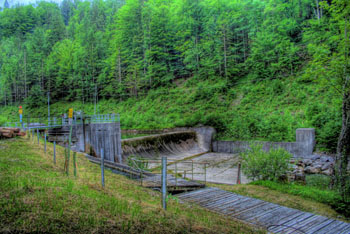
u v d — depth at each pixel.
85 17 103.00
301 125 32.25
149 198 8.73
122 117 51.69
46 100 74.06
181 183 12.30
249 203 10.22
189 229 5.89
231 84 49.12
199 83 53.38
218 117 39.19
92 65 72.75
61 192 6.12
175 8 73.69
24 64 81.50
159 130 42.00
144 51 67.44
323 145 28.06
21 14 114.44
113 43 74.75
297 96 39.06
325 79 16.77
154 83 59.25
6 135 17.73
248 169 15.89
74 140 24.97
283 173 14.68
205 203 9.97
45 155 13.42
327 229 8.02
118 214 5.53
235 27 61.00
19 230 4.12
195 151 34.84
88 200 5.98
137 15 73.19
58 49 86.19
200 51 58.50
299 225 8.23
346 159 13.93
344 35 16.70
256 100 42.72
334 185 14.05
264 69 48.00
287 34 52.12
